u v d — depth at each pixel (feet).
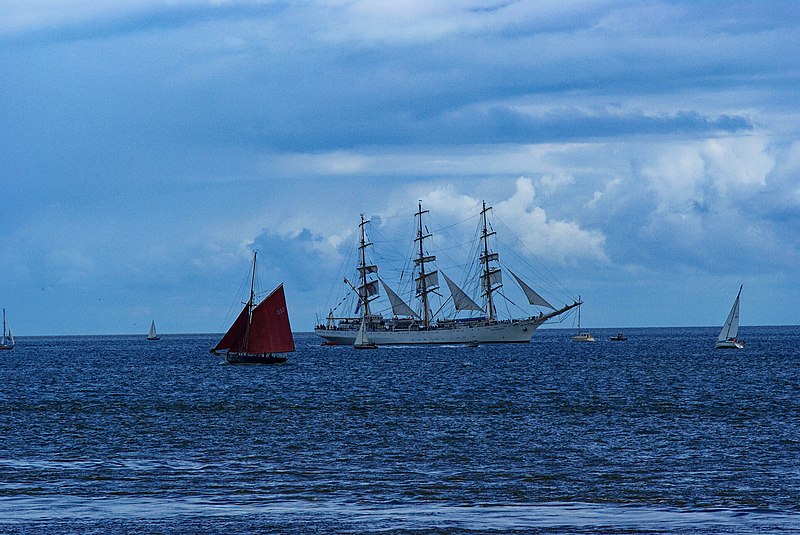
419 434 369.30
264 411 463.01
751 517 223.71
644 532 211.41
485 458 309.42
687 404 490.08
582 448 329.93
